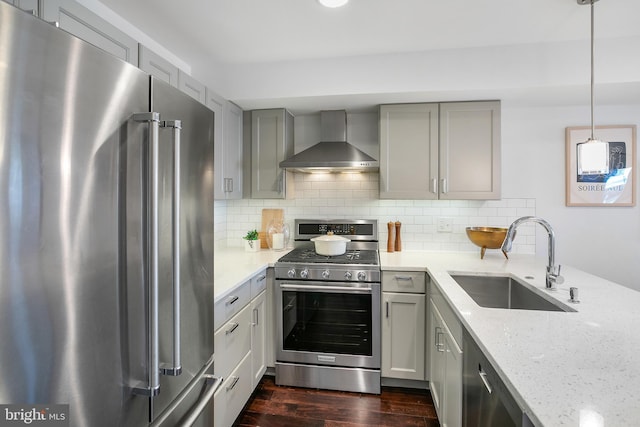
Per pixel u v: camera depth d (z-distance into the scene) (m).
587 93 2.26
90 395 0.75
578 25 1.90
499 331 1.11
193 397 1.20
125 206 0.83
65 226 0.69
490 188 2.43
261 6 1.72
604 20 1.85
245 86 2.46
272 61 2.42
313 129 2.92
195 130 1.18
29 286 0.62
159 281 0.96
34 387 0.63
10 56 0.58
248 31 1.98
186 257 1.13
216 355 1.59
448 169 2.47
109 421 0.80
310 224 2.90
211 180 1.31
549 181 2.62
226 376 1.70
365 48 2.21
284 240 2.87
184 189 1.11
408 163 2.52
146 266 0.89
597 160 1.55
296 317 2.32
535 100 2.43
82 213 0.72
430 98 2.40
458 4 1.70
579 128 2.56
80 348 0.72
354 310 2.26
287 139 2.75
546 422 0.66
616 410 0.69
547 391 0.76
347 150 2.60
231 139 2.53
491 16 1.81
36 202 0.63
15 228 0.60
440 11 1.76
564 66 2.10
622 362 0.90
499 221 2.70
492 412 1.00
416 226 2.82
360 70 2.32
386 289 2.26
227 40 2.10
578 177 2.57
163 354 0.99
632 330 1.12
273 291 2.37
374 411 2.06
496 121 2.41
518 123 2.64
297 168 2.64
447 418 1.63
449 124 2.47
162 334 0.98
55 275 0.67
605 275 2.57
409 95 2.34
